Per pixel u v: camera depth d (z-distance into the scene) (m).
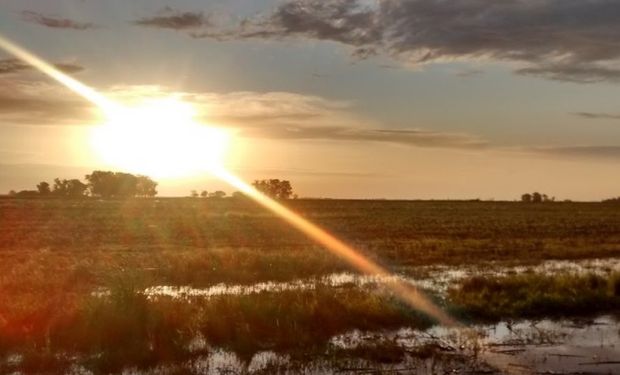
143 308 12.06
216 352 10.95
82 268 18.20
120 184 133.50
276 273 19.23
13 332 11.27
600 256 26.42
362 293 14.96
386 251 25.88
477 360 10.80
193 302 13.62
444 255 25.14
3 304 12.80
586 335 12.58
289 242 30.91
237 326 11.95
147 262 20.55
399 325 12.92
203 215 55.19
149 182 136.50
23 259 21.91
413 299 14.62
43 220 45.97
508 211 77.19
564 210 81.44
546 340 12.14
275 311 12.73
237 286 17.17
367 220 53.69
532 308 14.41
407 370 10.20
